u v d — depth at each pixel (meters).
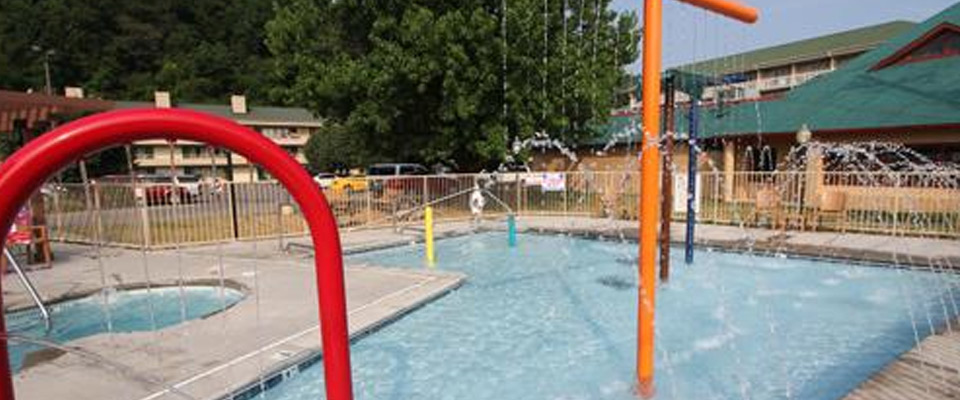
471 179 15.56
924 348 3.95
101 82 53.41
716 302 6.62
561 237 12.14
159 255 9.59
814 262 8.70
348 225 13.47
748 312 6.21
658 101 3.27
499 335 5.47
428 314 6.08
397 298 6.20
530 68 15.07
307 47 16.98
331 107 17.09
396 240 11.38
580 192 15.18
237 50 63.00
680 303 6.59
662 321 5.92
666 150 7.09
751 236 10.55
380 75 14.69
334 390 1.70
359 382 4.34
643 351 3.78
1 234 1.15
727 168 16.50
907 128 12.81
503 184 15.94
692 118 8.03
